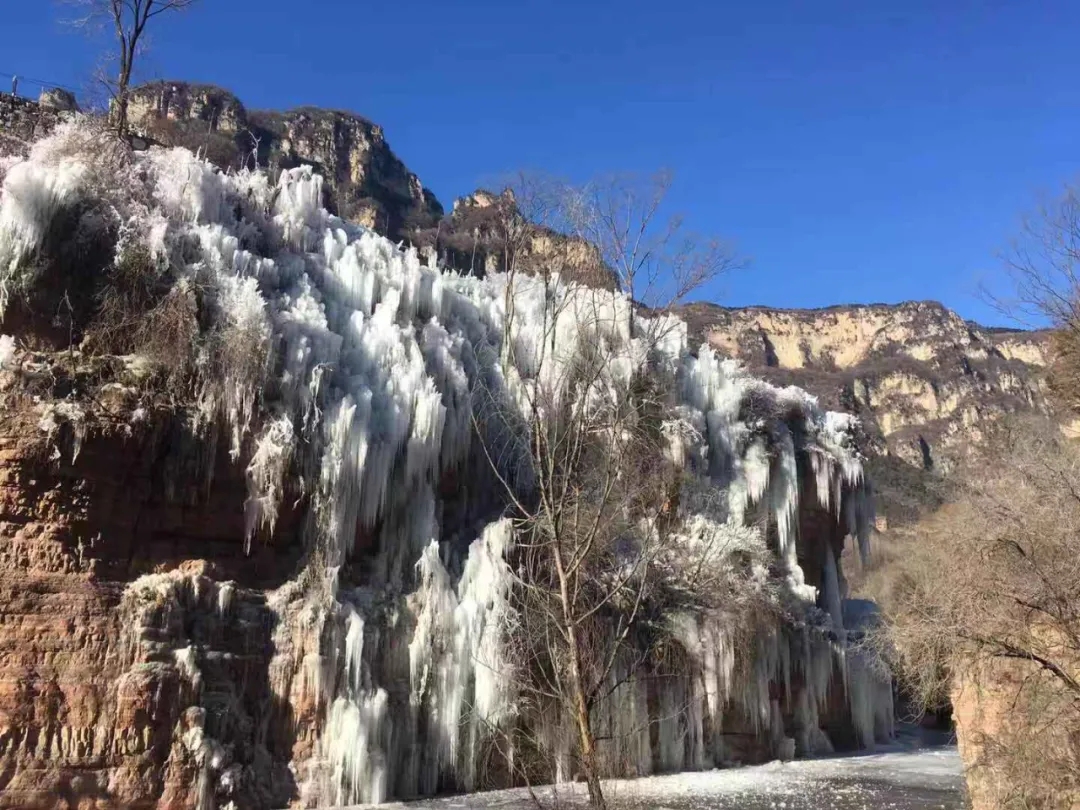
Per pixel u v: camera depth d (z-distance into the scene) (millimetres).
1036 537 15039
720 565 31531
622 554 27000
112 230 22250
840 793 25375
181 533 21328
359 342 26391
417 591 24547
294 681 21188
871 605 45938
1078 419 25844
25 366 19781
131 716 18188
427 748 23156
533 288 32812
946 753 37312
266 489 22141
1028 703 14805
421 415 25938
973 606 14922
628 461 18375
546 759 21703
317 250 29219
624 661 26453
